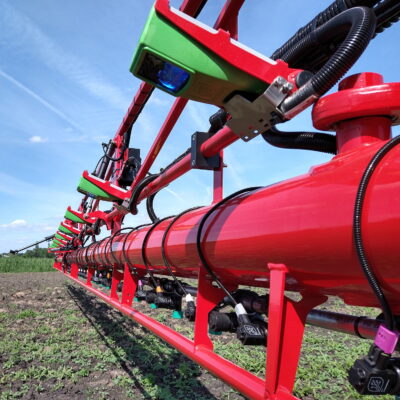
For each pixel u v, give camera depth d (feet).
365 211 3.56
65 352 16.39
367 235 3.52
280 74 5.30
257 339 5.66
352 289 4.49
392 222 3.29
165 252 9.04
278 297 4.85
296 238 4.49
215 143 8.35
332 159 4.77
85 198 33.14
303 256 4.48
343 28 5.31
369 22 4.53
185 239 7.84
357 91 4.61
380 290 3.48
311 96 4.75
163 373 14.05
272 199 5.20
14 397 11.92
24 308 27.96
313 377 13.82
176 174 11.26
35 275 66.49
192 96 5.69
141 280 12.79
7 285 45.50
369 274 3.50
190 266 8.29
